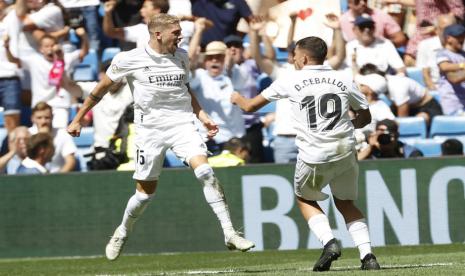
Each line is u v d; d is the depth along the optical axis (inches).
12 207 1465.3
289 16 1760.6
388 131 1505.9
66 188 1461.6
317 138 926.4
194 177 1457.9
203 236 1459.2
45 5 1692.9
